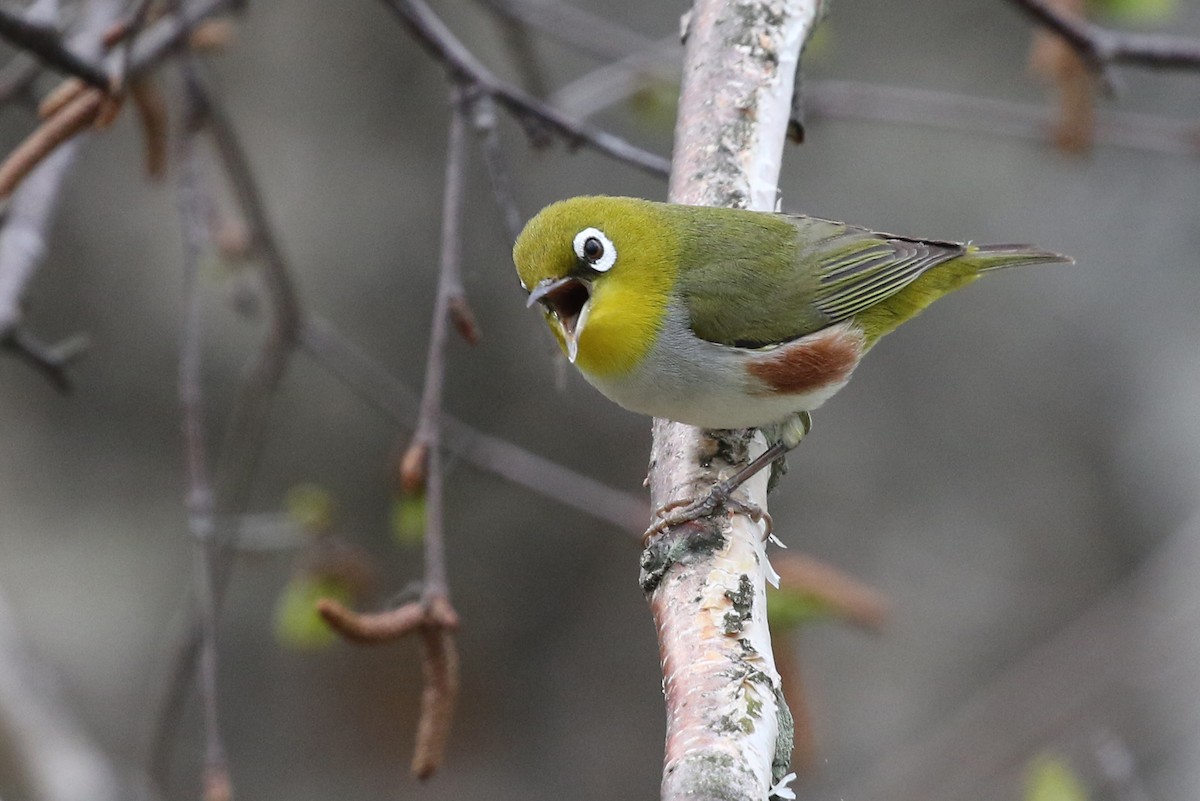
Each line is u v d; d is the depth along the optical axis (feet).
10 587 46.96
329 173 49.14
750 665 18.13
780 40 26.22
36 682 32.50
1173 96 50.75
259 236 32.73
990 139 50.65
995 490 50.70
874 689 48.83
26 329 47.96
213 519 30.55
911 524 50.16
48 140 25.76
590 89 37.88
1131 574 49.49
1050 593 49.52
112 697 46.29
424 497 30.53
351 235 48.96
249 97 49.03
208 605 27.94
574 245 23.79
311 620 30.45
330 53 49.34
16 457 48.47
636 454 49.21
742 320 24.47
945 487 50.67
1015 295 51.62
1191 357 50.70
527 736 49.80
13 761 30.91
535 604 50.49
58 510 48.44
